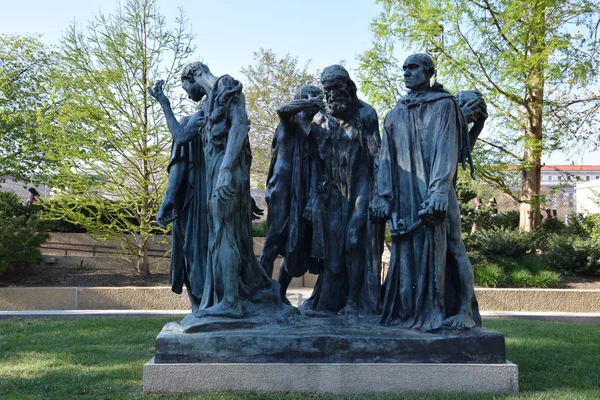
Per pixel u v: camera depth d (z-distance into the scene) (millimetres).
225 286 5508
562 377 5895
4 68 24781
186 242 5996
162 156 15422
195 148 5980
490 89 18219
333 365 5098
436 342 5203
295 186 6281
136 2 15023
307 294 13594
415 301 5574
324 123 6328
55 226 21016
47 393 5234
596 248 15531
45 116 15773
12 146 23234
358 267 6242
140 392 5152
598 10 18531
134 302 12352
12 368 6285
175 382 5078
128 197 15430
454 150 5574
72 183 15008
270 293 5781
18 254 14789
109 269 17469
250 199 5891
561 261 15875
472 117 6152
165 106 6059
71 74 15328
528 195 19641
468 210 22938
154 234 16156
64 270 16875
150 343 7805
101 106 14914
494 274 14625
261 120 29578
